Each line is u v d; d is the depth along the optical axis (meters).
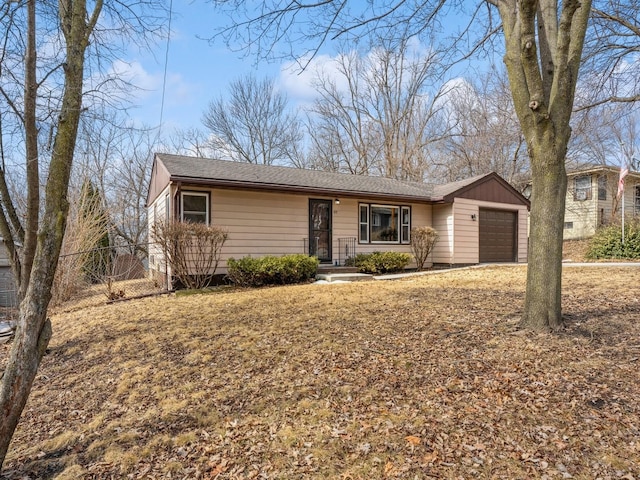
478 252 13.20
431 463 2.25
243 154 26.09
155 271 12.12
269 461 2.37
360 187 12.02
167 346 4.57
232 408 3.05
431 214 13.35
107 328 5.61
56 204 2.33
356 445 2.47
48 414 3.23
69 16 2.80
